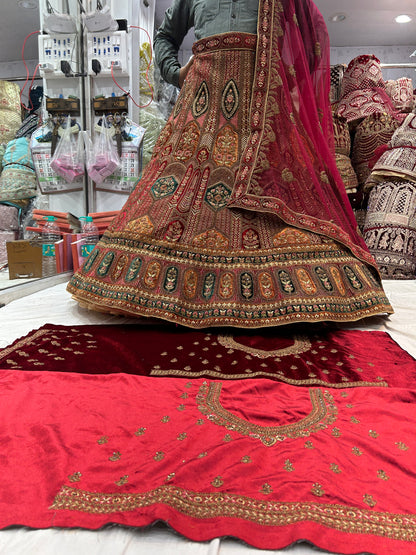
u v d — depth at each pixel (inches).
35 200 131.3
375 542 25.5
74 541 26.0
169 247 75.1
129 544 25.9
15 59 122.7
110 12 152.1
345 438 37.0
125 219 83.2
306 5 93.0
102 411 41.4
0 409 41.7
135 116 165.8
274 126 81.4
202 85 87.5
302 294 70.2
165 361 57.7
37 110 136.1
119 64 151.8
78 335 68.3
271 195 78.2
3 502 28.6
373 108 169.3
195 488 29.8
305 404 44.0
